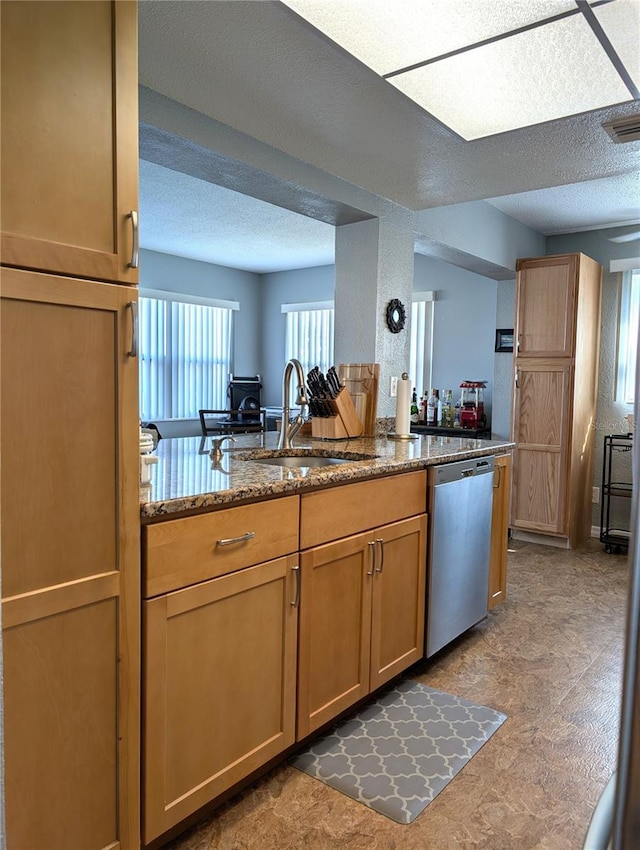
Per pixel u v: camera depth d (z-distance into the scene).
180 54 1.82
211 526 1.45
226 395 7.25
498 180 2.83
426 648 2.40
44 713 1.14
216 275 6.99
